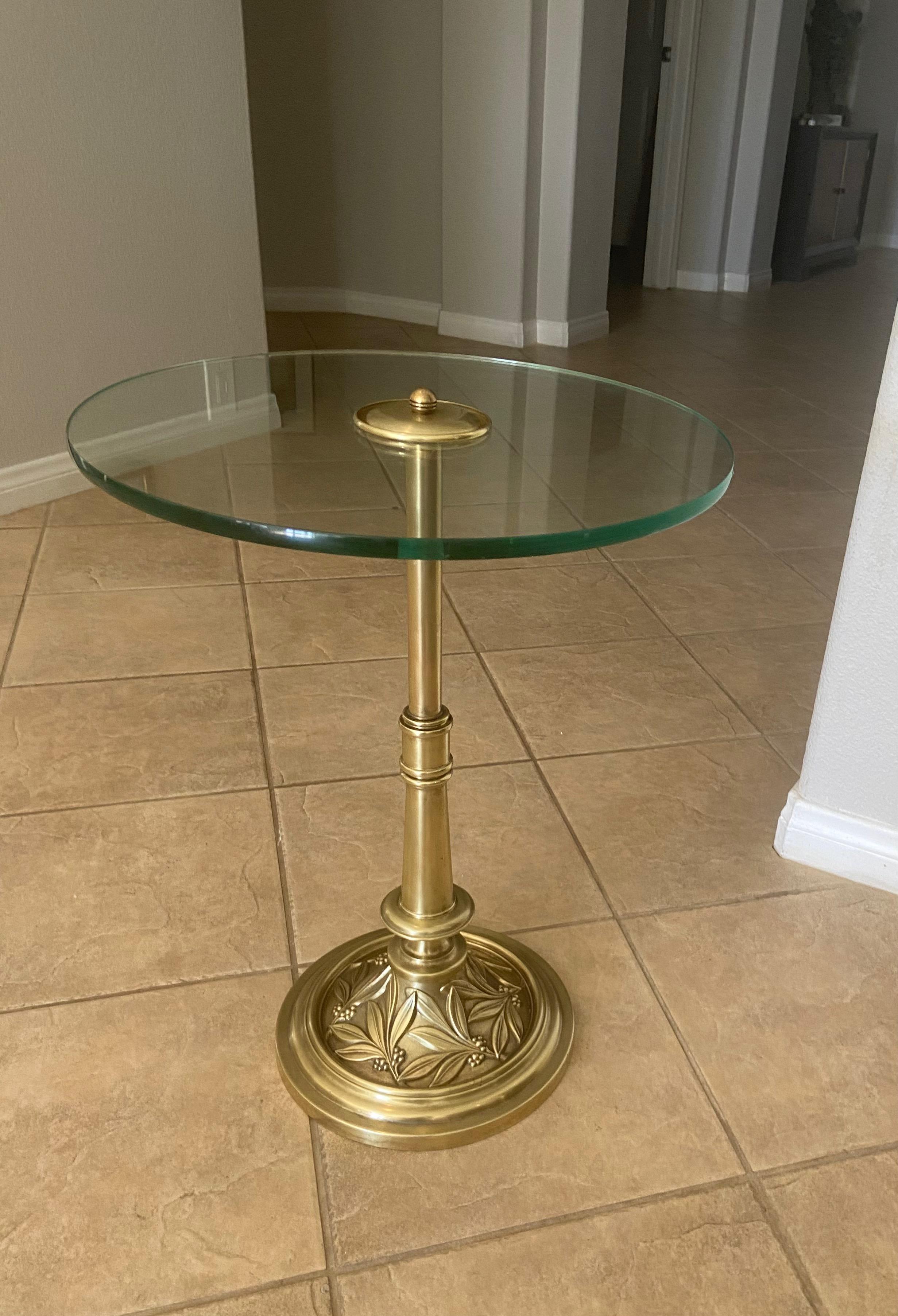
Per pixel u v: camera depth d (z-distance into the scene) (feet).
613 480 3.19
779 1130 3.90
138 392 4.29
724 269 22.06
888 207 28.43
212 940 4.72
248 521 2.77
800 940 4.83
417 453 3.47
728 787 5.96
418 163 17.03
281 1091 4.00
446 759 3.78
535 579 8.70
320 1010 4.25
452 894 4.06
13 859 5.20
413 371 4.75
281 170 18.12
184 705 6.61
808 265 23.77
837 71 23.76
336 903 4.96
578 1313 3.26
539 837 5.48
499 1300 3.29
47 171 8.89
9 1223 3.49
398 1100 3.85
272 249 18.83
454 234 16.56
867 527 4.54
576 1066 4.14
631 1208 3.59
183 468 3.26
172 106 9.63
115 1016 4.31
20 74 8.46
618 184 25.82
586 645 7.58
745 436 12.34
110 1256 3.40
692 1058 4.19
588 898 5.05
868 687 4.83
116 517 9.59
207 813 5.59
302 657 7.26
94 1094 3.96
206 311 10.66
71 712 6.49
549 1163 3.74
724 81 20.31
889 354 4.26
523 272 16.15
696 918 4.94
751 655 7.50
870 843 5.12
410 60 16.29
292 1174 3.67
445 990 4.11
